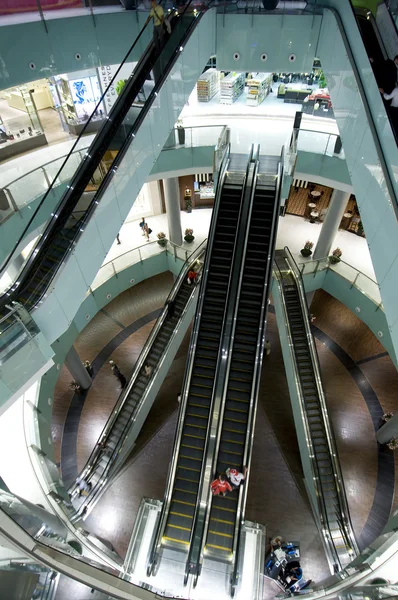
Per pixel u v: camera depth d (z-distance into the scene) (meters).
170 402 14.55
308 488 11.52
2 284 9.41
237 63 12.48
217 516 8.69
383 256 5.61
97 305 15.16
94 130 12.77
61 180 10.32
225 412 9.92
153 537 8.77
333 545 9.43
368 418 13.86
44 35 10.09
